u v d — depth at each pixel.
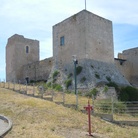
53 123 15.08
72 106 21.45
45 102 21.86
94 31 34.78
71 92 30.81
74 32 35.22
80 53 33.56
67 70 34.59
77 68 32.91
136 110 22.81
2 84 37.62
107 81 32.22
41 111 18.25
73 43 35.06
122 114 21.47
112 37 37.91
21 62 50.53
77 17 35.12
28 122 14.82
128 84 36.00
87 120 17.22
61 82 33.94
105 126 16.33
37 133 11.80
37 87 33.41
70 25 36.16
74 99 24.98
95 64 33.38
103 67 34.34
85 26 33.53
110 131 15.13
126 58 48.84
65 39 36.69
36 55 53.19
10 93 28.16
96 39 34.84
